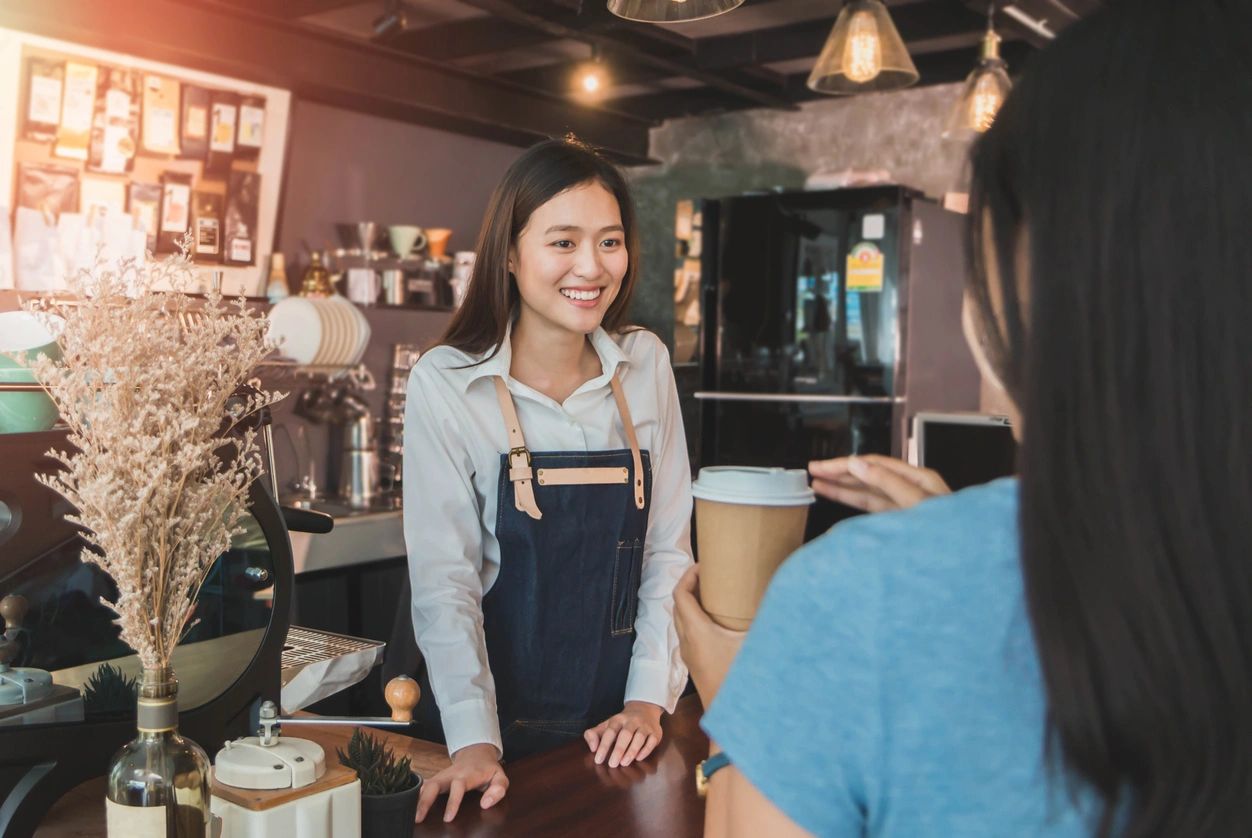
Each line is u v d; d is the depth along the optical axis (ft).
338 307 12.00
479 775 3.98
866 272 14.40
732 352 15.46
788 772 1.68
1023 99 1.65
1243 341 1.44
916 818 1.63
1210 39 1.50
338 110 15.35
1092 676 1.49
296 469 12.32
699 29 15.23
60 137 11.66
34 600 3.34
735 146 19.30
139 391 2.82
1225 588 1.44
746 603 2.46
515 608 5.44
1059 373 1.55
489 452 5.41
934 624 1.60
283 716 4.46
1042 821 1.58
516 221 5.30
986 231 1.73
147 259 2.96
